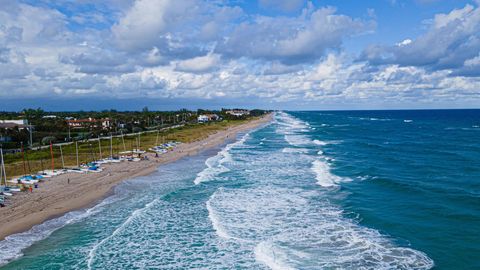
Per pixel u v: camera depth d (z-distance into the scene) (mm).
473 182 34250
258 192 32969
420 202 27734
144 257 19953
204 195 32562
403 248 19734
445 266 17578
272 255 19547
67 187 36062
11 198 31672
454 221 23359
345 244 20625
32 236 23094
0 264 19297
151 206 29234
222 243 21484
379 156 53938
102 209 28750
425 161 47875
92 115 176875
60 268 18891
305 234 22328
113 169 46969
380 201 28578
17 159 54438
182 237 22641
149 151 65000
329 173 41125
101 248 21172
